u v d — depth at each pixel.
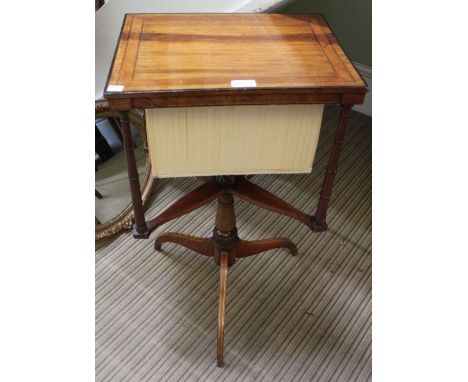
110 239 1.27
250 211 1.36
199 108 0.65
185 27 0.76
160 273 1.19
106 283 1.16
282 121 0.68
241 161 0.74
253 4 0.94
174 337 1.05
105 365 0.99
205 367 0.99
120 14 1.13
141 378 0.97
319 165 1.52
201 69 0.66
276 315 1.09
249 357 1.01
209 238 1.11
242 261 1.22
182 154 0.71
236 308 1.11
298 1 1.51
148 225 0.84
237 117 0.67
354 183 1.46
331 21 1.57
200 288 1.15
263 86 0.62
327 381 0.97
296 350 1.02
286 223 1.33
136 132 1.49
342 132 0.69
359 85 0.64
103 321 1.07
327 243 1.27
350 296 1.14
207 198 0.90
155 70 0.65
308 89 0.63
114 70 0.64
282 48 0.72
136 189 0.75
